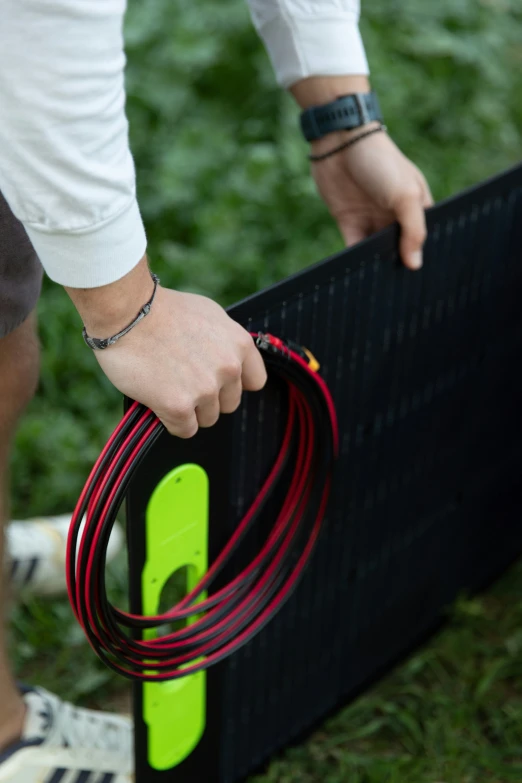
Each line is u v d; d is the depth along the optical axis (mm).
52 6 771
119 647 1163
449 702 1763
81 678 1785
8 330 1176
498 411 1842
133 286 928
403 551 1750
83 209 859
